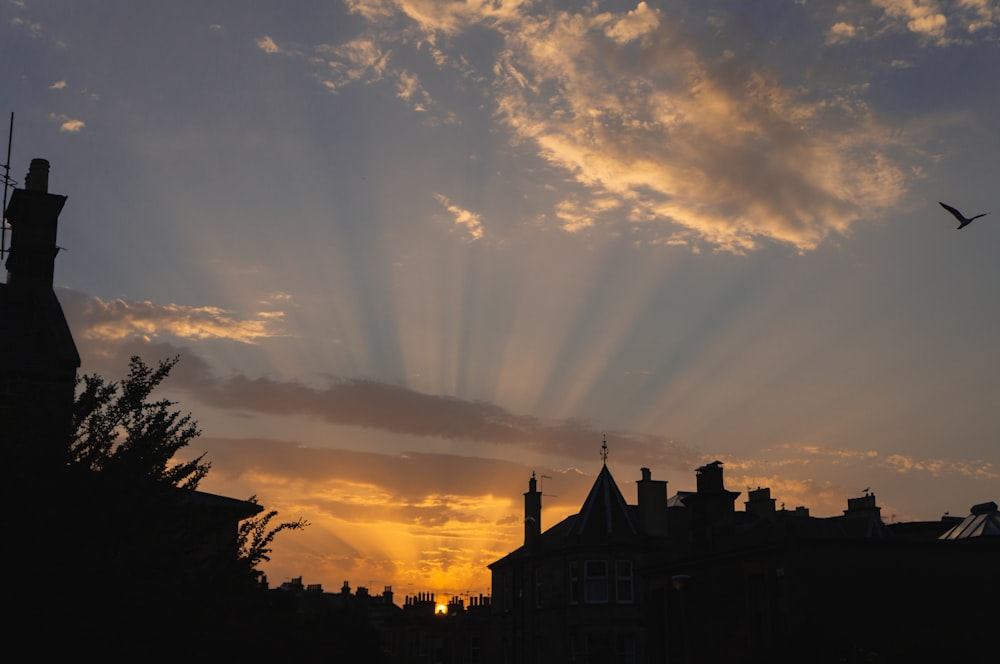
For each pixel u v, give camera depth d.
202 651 16.48
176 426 18.19
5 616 14.80
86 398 17.59
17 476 15.62
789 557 28.72
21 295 32.16
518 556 61.69
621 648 51.97
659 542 54.09
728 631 32.31
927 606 28.98
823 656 26.11
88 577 15.20
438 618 81.38
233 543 17.83
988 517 37.78
